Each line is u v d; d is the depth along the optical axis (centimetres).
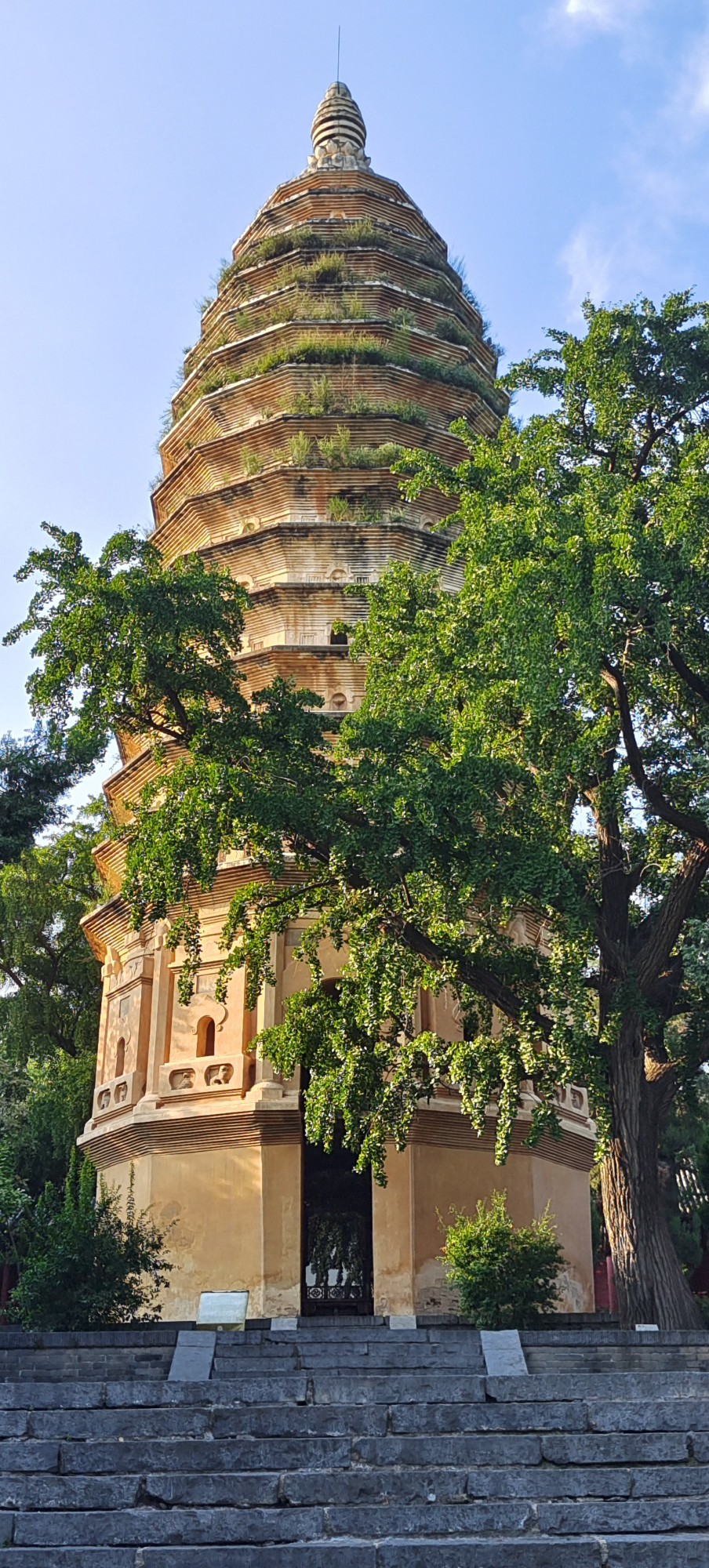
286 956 2633
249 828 2053
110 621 2027
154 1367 1612
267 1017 2584
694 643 2055
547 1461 1059
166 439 3525
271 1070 2548
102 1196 2723
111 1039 2900
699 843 2045
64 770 2353
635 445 2294
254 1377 1408
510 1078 1948
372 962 2038
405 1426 1118
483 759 1908
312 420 3167
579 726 2019
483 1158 2591
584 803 2273
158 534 3394
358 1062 2130
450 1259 2106
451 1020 2634
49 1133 3762
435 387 3300
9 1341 1692
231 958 2211
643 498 2022
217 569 3122
